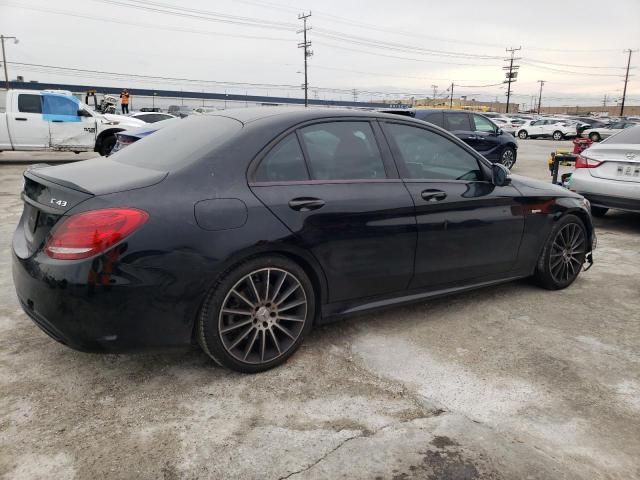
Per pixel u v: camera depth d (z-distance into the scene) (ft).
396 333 11.35
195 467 7.00
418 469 7.04
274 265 9.20
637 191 20.35
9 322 11.36
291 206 9.22
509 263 13.07
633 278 15.67
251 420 8.07
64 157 49.90
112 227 7.78
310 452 7.34
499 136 42.60
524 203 12.99
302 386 9.08
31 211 9.09
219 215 8.52
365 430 7.87
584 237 14.67
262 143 9.36
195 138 9.76
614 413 8.52
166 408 8.34
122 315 7.99
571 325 12.02
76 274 7.72
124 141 24.72
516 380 9.47
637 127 22.39
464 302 13.35
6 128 39.27
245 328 9.17
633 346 10.98
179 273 8.21
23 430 7.68
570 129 115.85
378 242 10.36
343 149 10.35
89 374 9.30
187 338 8.63
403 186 10.85
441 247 11.44
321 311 10.21
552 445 7.64
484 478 6.90
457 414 8.36
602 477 7.00
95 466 6.97
